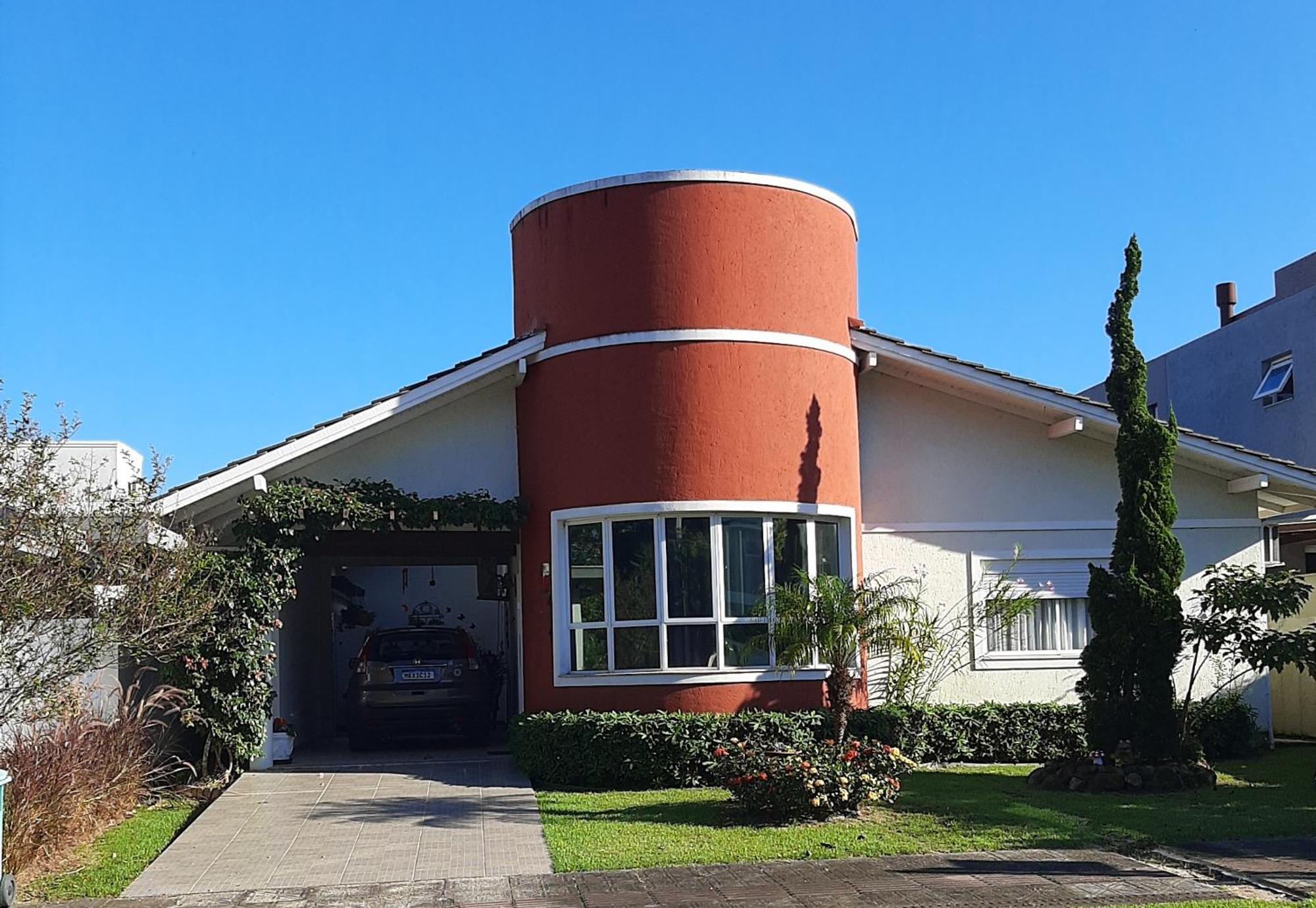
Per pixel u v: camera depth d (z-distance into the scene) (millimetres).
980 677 16438
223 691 13898
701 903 8484
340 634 23266
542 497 14844
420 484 15422
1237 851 9906
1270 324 25422
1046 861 9625
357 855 10227
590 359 14477
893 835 10555
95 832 11070
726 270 14367
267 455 14234
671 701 13844
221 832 11125
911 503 16609
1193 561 16859
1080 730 15422
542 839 10664
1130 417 13547
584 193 14742
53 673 10102
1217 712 15914
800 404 14555
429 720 16922
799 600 12430
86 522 10641
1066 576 16703
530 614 14883
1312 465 23828
